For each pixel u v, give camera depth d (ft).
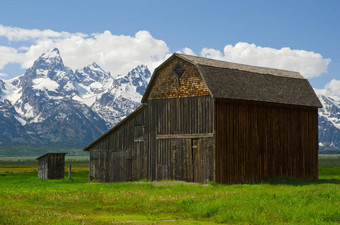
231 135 148.97
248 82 160.15
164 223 75.00
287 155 168.25
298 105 173.37
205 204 88.74
